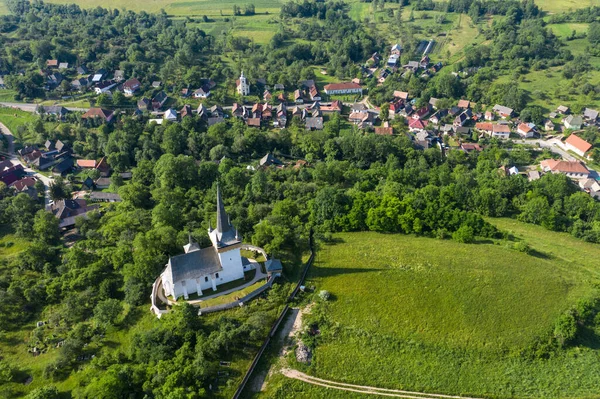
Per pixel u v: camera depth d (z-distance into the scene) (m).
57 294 117.44
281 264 114.50
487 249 129.25
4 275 127.94
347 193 157.75
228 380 87.44
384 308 104.44
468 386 89.62
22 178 198.00
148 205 168.62
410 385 89.44
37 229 147.50
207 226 136.38
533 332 98.94
